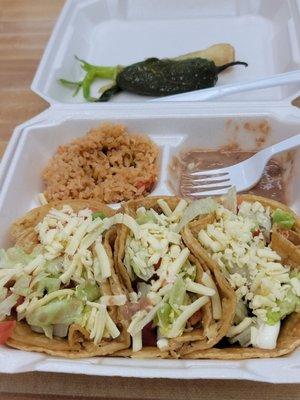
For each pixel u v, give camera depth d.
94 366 0.17
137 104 0.29
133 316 0.19
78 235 0.21
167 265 0.20
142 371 0.17
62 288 0.20
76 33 0.37
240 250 0.20
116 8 0.39
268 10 0.38
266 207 0.23
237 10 0.38
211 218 0.22
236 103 0.28
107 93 0.33
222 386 0.19
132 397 0.19
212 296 0.19
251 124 0.28
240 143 0.29
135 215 0.23
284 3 0.37
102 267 0.20
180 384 0.19
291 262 0.21
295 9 0.35
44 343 0.19
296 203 0.26
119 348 0.19
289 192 0.26
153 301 0.19
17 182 0.27
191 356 0.19
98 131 0.28
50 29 0.39
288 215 0.22
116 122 0.29
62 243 0.21
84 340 0.19
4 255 0.22
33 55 0.37
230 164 0.28
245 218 0.22
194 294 0.20
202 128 0.28
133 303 0.19
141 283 0.20
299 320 0.19
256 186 0.27
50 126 0.29
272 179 0.27
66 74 0.34
